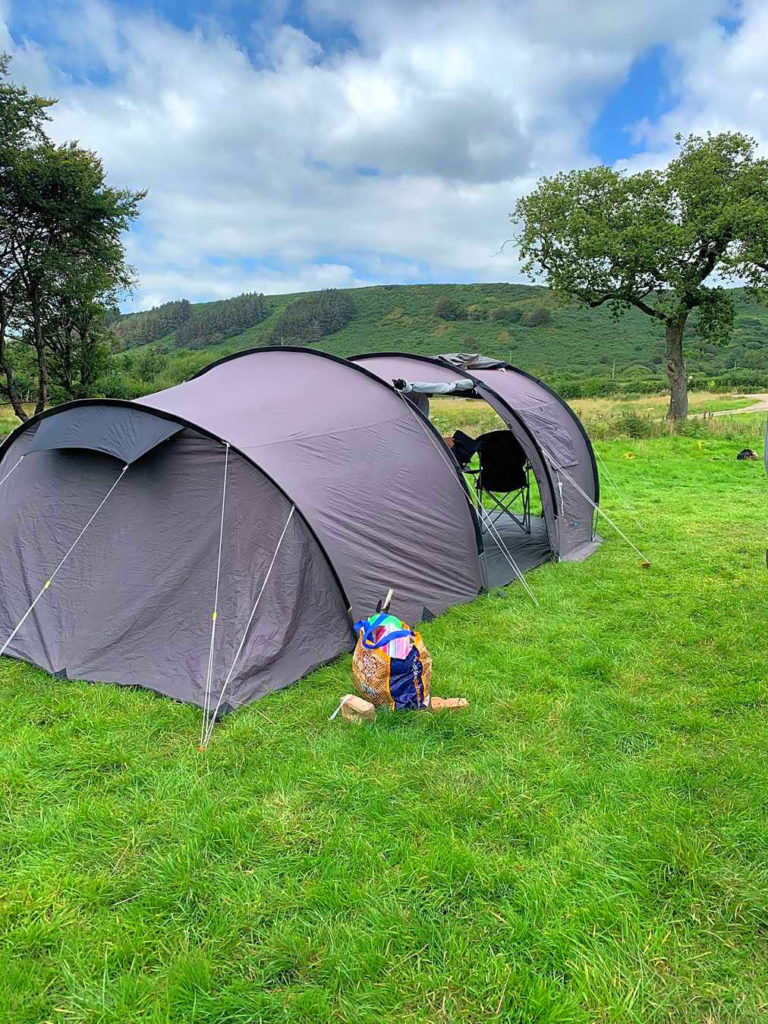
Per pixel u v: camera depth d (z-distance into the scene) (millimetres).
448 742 3855
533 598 6289
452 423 21031
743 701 4320
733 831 3020
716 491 11656
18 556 5367
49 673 4668
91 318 27297
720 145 21359
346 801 3312
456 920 2574
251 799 3326
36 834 3039
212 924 2559
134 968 2375
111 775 3543
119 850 2973
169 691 4379
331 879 2777
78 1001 2248
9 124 19578
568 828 3080
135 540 5016
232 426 5148
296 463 5176
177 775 3508
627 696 4387
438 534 6082
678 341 23031
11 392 22828
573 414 8969
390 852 2943
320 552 5008
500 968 2342
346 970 2338
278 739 3895
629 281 22328
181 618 4738
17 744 3777
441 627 5605
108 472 5242
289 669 4668
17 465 5820
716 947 2457
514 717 4176
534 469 7480
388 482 5758
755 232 20297
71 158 20984
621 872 2787
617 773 3521
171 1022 2184
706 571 7129
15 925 2570
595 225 21969
